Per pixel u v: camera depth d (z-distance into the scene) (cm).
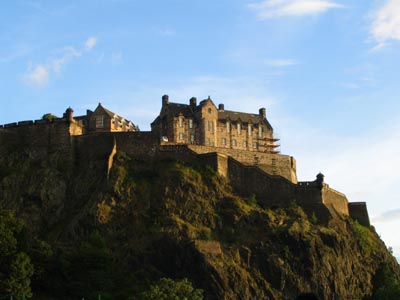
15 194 14262
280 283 12950
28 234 13062
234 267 12738
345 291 13700
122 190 14038
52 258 11738
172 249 12838
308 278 13212
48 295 11150
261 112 19288
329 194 15262
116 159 14788
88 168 14762
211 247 12938
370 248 15325
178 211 13762
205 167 14725
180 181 14162
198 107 18050
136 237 13262
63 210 14238
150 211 13775
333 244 13912
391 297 13050
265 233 13688
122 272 12544
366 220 16388
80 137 15262
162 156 14925
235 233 13650
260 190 14888
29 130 15350
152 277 12606
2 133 15325
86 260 11806
